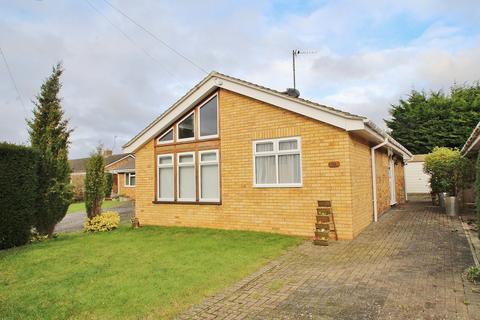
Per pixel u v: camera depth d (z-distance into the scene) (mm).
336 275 6109
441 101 30531
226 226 11602
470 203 16891
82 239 11039
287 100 10312
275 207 10594
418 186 26719
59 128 12758
